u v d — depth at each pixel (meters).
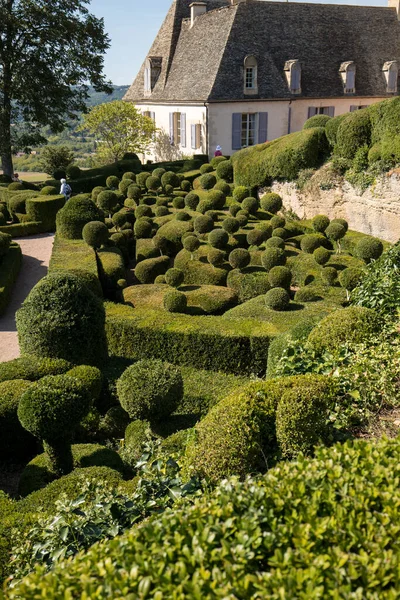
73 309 10.02
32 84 31.38
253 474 5.57
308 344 7.89
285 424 5.66
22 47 31.95
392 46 38.22
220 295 14.29
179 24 39.84
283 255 15.05
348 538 3.20
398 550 3.03
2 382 8.94
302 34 36.00
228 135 33.81
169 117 37.75
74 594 2.96
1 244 17.81
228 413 5.90
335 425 6.08
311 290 13.34
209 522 3.32
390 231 18.28
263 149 23.94
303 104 35.03
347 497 3.46
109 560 3.08
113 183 26.77
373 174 18.66
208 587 2.82
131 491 6.32
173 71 38.25
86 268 14.56
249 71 33.69
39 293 10.04
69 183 29.44
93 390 9.04
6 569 5.22
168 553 3.07
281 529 3.26
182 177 26.36
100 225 17.12
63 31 31.48
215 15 36.28
